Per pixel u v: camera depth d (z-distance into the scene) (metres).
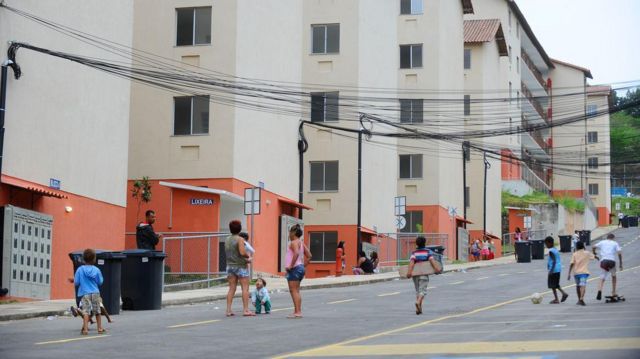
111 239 31.77
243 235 22.91
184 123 39.34
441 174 61.69
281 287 33.75
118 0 32.53
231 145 38.81
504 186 88.81
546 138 115.00
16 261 25.31
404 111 58.69
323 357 14.22
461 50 71.25
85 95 30.09
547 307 24.72
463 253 66.69
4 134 25.22
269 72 43.47
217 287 33.09
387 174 56.34
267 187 42.91
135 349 15.52
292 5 47.12
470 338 16.38
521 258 60.16
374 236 52.78
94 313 18.28
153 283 24.14
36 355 14.69
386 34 56.31
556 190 118.75
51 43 28.12
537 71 106.44
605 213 121.69
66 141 28.83
